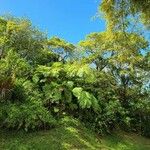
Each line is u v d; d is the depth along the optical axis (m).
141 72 24.77
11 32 25.64
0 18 27.06
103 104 19.33
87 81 19.69
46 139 14.33
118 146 17.22
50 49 31.41
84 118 17.89
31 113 14.85
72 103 18.08
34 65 24.70
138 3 16.36
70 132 15.80
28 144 13.55
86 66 20.05
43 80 18.27
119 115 20.27
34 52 26.05
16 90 16.03
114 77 24.66
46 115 15.55
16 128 14.46
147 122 22.77
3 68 15.80
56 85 17.92
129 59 24.48
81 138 15.77
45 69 18.88
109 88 22.75
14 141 13.51
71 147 14.48
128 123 20.34
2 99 15.26
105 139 17.38
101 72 24.03
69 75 19.27
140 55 24.50
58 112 17.38
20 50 25.53
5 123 14.27
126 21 17.44
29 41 25.97
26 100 16.02
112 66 25.02
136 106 23.36
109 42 24.52
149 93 24.64
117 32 19.30
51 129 15.53
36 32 26.73
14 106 14.86
